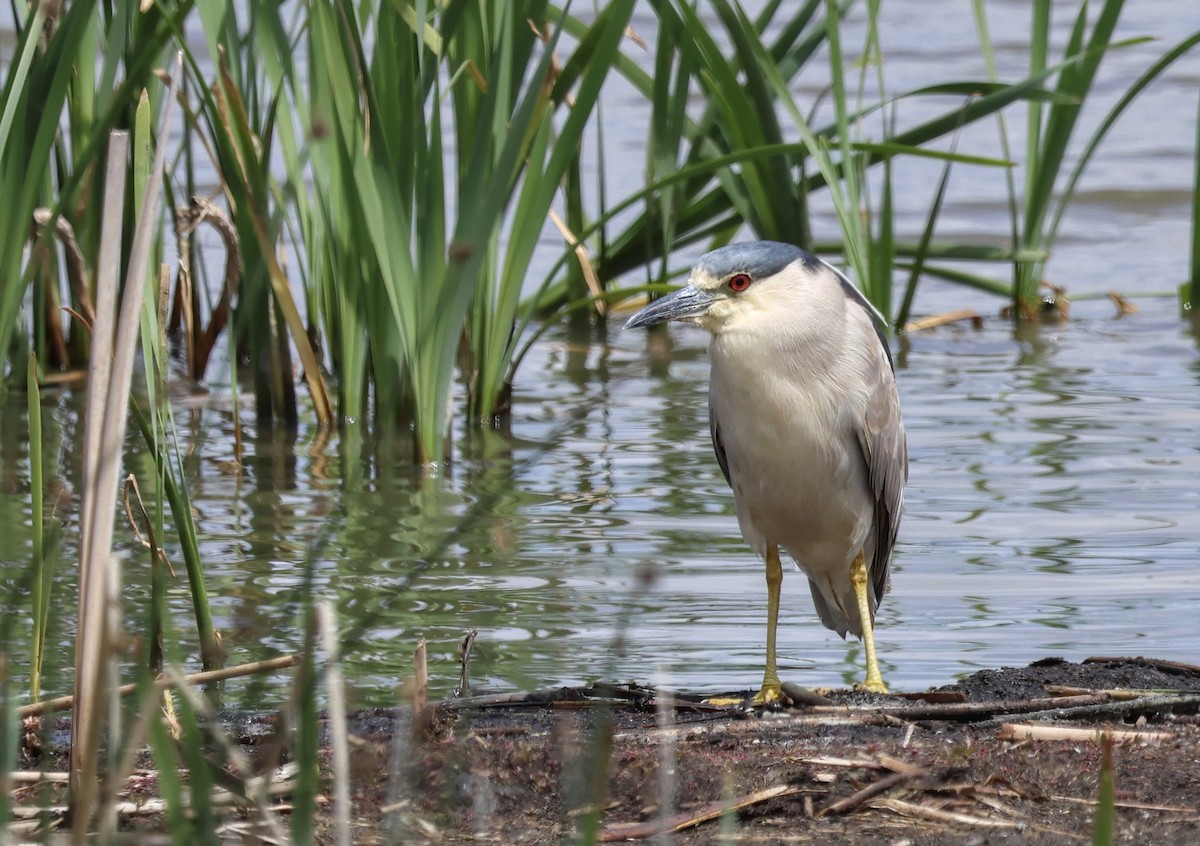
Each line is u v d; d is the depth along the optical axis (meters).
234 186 12.74
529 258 13.77
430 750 7.05
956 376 15.59
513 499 12.02
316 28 13.30
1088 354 16.41
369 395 15.03
